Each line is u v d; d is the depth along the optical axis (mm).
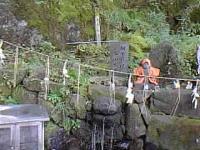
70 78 8227
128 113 7738
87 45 10109
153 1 12547
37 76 7969
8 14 9617
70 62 8672
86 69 9039
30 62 8617
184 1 12453
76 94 7969
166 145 7379
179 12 12414
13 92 7910
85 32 10492
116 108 7727
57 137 7719
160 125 7512
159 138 7473
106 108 7664
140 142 7707
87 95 8039
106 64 9398
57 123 7812
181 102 7625
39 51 9484
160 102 7758
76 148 7891
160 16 12000
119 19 11234
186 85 8484
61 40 10125
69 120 7891
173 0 12492
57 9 10289
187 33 11688
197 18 12180
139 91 7859
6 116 6359
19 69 8031
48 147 7594
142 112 7703
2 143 6203
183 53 10000
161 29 11484
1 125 6172
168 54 8953
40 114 6559
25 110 6750
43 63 8734
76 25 10406
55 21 10156
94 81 8438
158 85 8352
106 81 8484
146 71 8164
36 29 9828
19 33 9617
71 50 10055
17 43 9500
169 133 7395
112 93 7941
